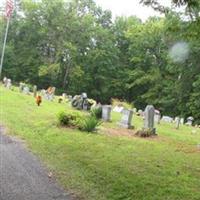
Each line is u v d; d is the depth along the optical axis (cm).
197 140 1997
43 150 1175
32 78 6284
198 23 1173
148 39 5947
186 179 998
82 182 869
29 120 1777
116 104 4834
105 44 6388
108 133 1689
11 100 2592
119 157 1175
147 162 1155
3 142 1244
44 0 6322
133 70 6150
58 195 768
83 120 1691
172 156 1318
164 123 3247
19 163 987
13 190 768
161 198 812
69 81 6334
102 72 6344
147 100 5747
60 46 6194
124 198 789
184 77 4222
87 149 1248
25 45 6450
